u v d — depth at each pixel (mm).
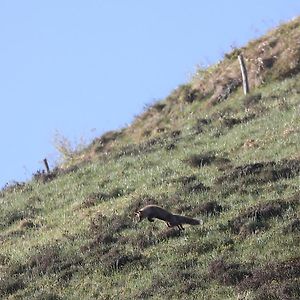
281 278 100875
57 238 134000
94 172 167250
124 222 130750
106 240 126250
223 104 196875
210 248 114625
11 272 125000
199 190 136625
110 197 150375
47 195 163625
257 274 102375
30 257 127500
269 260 106875
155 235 122438
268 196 127000
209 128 176375
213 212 125438
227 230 118062
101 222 134625
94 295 111250
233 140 161875
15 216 155250
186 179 143500
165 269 111750
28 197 165000
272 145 152500
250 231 115875
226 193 132375
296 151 146500
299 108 168500
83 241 128875
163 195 139250
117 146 199375
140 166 162500
